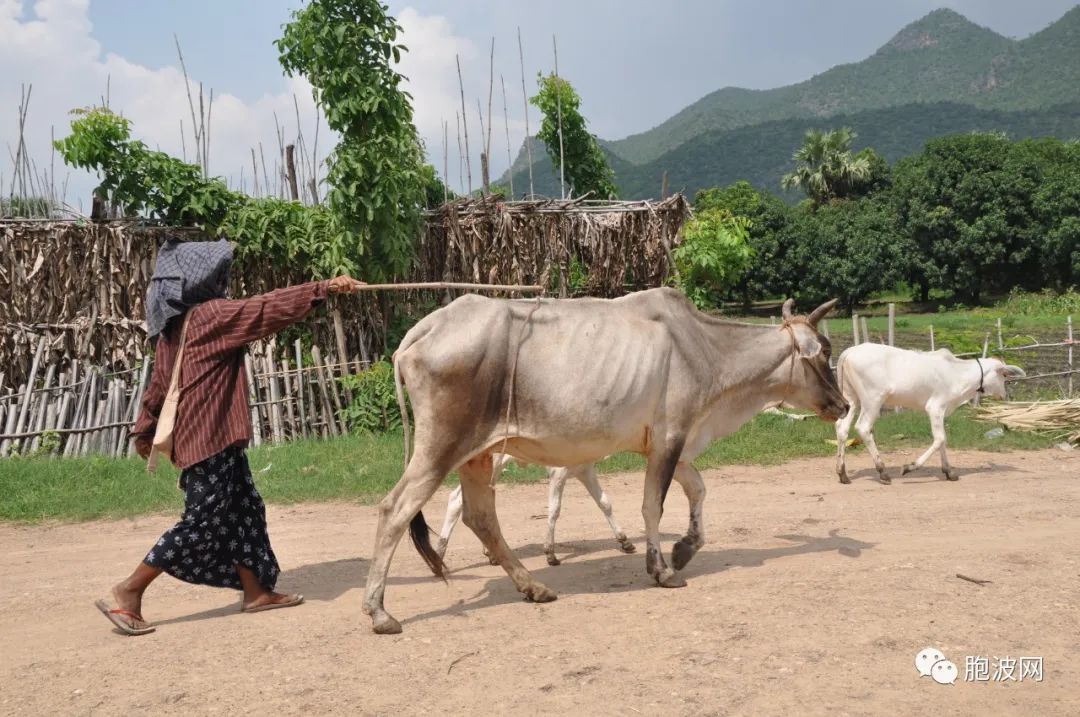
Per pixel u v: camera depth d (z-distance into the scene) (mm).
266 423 12453
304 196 15328
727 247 15438
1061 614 5137
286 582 6449
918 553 6633
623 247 15367
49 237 12414
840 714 3926
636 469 11055
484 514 5793
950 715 3926
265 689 4328
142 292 12672
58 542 7875
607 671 4441
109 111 12320
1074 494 9289
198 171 12836
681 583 5984
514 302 5719
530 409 5609
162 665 4676
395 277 13430
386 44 12688
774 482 10445
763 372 6707
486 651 4781
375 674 4488
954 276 50062
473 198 14352
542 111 19109
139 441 5609
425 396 5426
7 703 4246
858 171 65312
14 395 11773
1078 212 46812
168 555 5266
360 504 9312
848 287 49281
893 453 12203
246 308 5402
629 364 5832
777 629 4949
